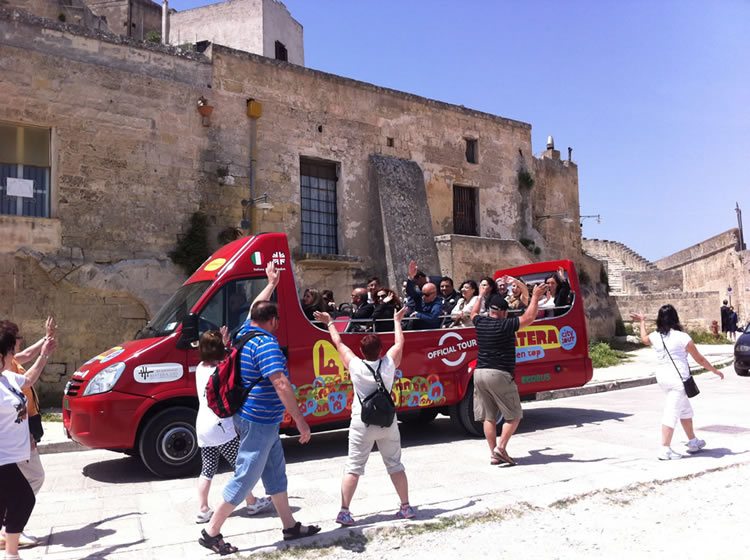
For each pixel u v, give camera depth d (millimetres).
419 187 19750
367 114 19312
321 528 5438
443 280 11375
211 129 16016
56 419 12109
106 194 14367
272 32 29078
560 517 5684
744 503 5902
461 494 6398
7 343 4945
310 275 17594
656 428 9867
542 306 10562
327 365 8750
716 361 21094
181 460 7785
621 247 50938
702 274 45812
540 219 25203
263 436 4992
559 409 12727
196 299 8227
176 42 29328
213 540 4977
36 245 13477
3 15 13453
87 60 14359
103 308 14164
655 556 4773
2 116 13281
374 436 5523
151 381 7707
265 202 16078
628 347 26453
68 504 6668
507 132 23531
